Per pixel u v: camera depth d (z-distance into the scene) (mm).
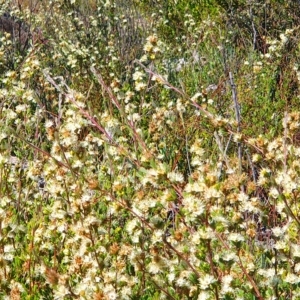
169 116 4000
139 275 2422
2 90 3768
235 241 1896
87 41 7016
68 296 2129
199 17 9039
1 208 2611
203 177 2105
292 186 2094
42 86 5062
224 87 5559
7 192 2988
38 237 2604
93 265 2170
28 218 3229
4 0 8766
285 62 6027
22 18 7953
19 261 2590
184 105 3746
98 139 3053
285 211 2160
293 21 7977
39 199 3270
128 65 6074
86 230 2166
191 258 2092
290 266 2055
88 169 2959
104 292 1979
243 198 2160
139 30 8188
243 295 2129
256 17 8242
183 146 3986
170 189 2096
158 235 2039
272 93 5402
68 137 2666
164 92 4883
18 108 3412
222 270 1958
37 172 3020
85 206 2236
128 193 2723
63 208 2578
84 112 3119
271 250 2430
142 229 2229
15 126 3693
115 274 2078
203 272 1970
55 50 6727
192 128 4090
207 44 7574
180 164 3904
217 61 6543
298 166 2201
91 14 7945
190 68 6539
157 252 2174
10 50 6938
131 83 5895
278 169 2377
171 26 8758
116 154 3150
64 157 2623
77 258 2217
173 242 2285
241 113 4887
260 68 5430
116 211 2275
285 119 2438
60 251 2586
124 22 7434
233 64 6277
